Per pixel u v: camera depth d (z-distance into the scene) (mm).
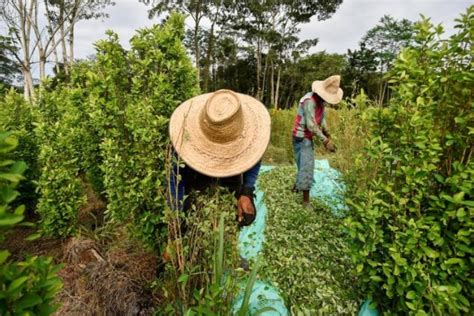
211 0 28516
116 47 2969
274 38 34219
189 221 2230
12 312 894
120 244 3359
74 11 23484
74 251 3361
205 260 2164
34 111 4953
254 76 42125
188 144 2387
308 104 4508
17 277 924
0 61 21844
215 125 2281
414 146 2078
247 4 31188
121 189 2818
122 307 2508
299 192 5211
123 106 2988
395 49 41094
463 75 1892
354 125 4402
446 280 2104
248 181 2605
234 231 2266
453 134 2031
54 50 22156
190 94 3078
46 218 3736
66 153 3910
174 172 2391
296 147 4723
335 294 2639
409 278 2041
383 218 2254
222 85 42594
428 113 2043
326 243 3479
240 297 2445
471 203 1846
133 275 2771
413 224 2025
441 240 1987
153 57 2898
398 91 2152
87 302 2689
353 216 2510
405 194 2143
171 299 2277
